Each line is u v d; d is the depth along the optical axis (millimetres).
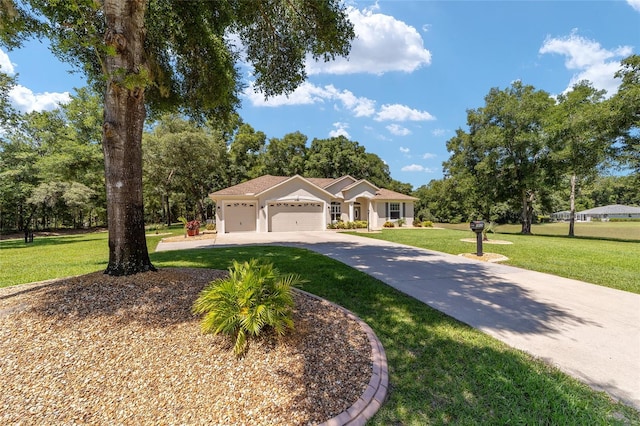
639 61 14414
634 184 17000
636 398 2537
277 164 41844
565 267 7914
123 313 3631
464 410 2385
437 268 7801
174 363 2848
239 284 3365
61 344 3055
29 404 2359
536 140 19703
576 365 3072
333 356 3061
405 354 3293
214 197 20031
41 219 33625
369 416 2307
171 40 7145
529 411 2369
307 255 9586
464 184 28609
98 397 2443
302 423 2188
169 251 10883
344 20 6465
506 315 4492
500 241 14352
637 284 6230
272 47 7340
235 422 2186
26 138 22500
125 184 4730
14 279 6434
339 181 25750
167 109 8383
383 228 25641
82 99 21453
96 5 3727
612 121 15242
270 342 3176
